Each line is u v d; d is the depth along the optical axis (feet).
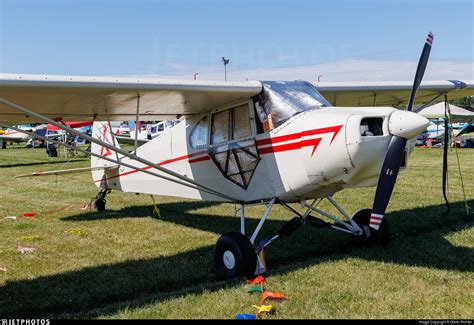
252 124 15.38
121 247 17.40
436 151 67.10
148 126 81.20
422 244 16.24
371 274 13.00
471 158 53.88
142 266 14.79
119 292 12.40
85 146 90.74
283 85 15.11
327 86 18.29
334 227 15.99
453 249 15.51
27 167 54.39
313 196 14.66
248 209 25.46
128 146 76.02
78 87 13.07
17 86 12.33
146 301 11.53
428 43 15.12
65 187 36.22
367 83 19.10
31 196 31.60
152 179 21.66
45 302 11.71
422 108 21.90
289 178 14.21
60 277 13.79
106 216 24.16
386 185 12.67
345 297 11.34
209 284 12.89
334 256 15.08
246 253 13.34
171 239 18.58
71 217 23.90
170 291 12.57
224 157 16.66
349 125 12.43
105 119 18.62
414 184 32.37
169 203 28.14
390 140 12.64
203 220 22.67
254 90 14.92
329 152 12.82
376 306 10.73
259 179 15.35
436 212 22.12
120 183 24.27
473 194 27.63
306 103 14.44
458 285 12.01
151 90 14.14
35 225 21.71
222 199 17.11
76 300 11.85
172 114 18.10
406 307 10.63
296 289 11.96
